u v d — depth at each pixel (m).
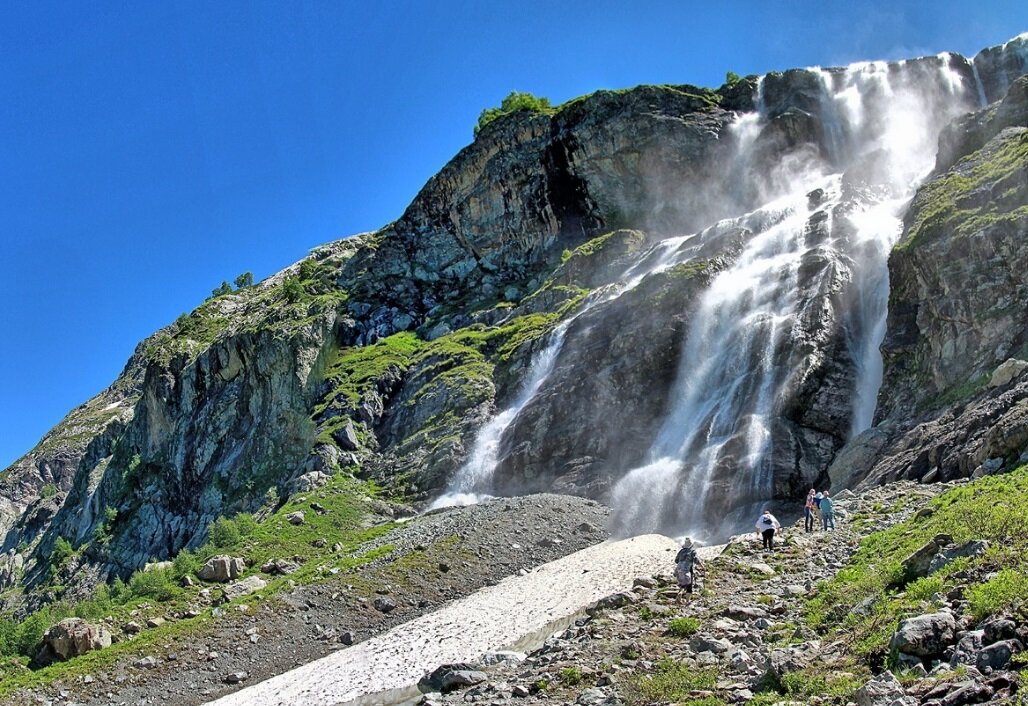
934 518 22.39
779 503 42.12
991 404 31.16
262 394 92.62
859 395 48.09
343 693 26.16
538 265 94.00
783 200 77.44
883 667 13.73
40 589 105.25
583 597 30.80
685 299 59.97
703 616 20.17
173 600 41.28
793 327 52.16
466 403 68.12
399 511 58.28
